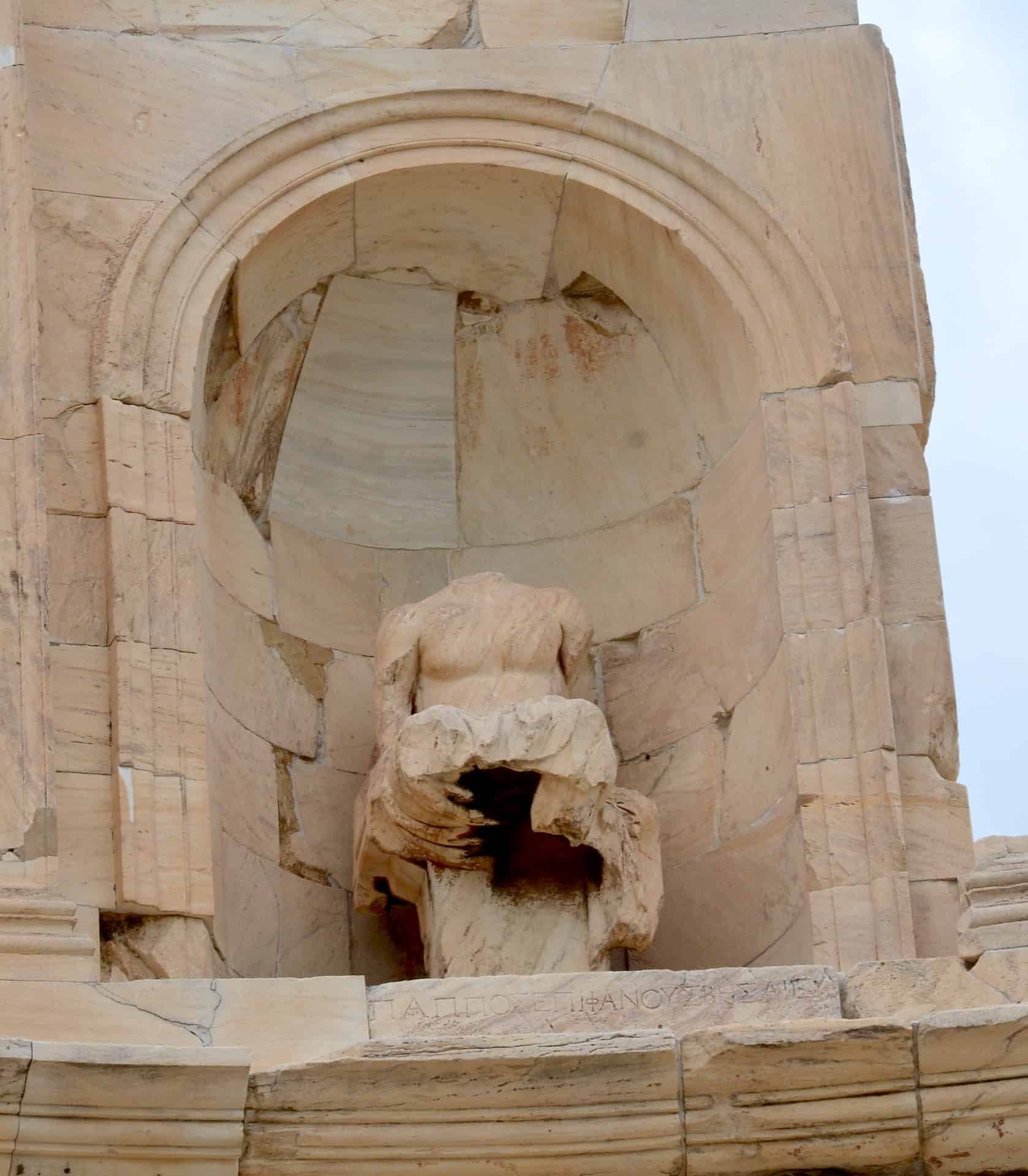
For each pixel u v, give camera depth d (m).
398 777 10.46
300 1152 9.28
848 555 11.41
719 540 11.97
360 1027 9.76
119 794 10.55
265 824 11.45
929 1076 9.36
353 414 12.46
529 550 12.47
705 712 11.83
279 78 12.17
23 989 9.58
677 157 12.13
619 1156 9.36
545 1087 9.32
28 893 9.77
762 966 11.20
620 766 11.94
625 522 12.34
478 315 12.63
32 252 10.94
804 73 12.46
